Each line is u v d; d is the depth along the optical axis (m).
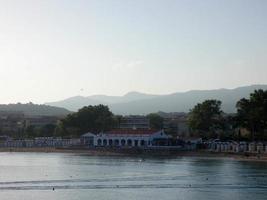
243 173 174.75
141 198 117.44
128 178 156.00
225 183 145.50
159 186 137.50
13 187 132.38
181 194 124.12
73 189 129.62
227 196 122.00
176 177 160.38
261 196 122.31
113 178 155.88
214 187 137.00
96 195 120.44
